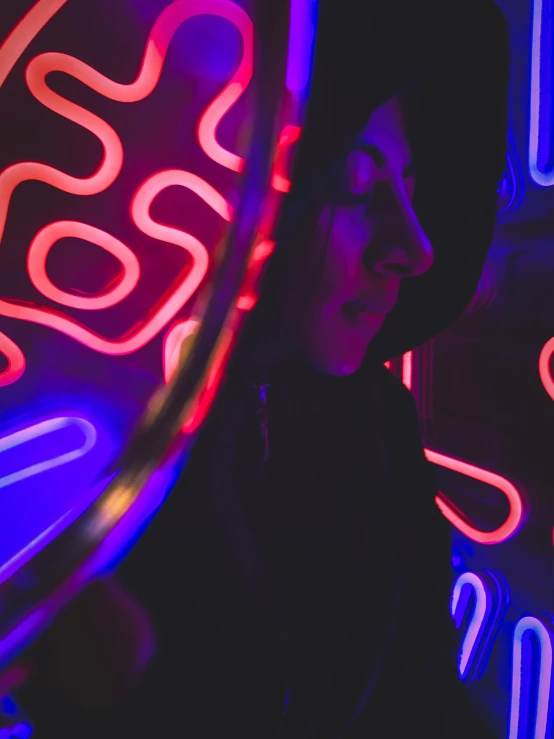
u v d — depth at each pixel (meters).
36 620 0.27
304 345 0.62
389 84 0.54
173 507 0.55
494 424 1.90
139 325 2.22
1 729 0.36
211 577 0.55
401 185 0.63
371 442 0.86
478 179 0.90
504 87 0.82
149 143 2.55
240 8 1.87
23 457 2.23
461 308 0.99
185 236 2.16
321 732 0.71
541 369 1.60
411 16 0.56
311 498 0.76
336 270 0.59
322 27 0.53
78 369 2.40
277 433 0.76
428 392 2.18
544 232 1.68
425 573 0.96
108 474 0.31
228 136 1.96
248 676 0.55
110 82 2.03
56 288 2.24
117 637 0.39
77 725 0.37
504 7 1.73
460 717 0.91
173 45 2.43
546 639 1.61
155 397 0.32
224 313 0.32
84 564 0.28
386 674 0.90
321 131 0.52
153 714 0.50
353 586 0.76
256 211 0.32
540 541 1.77
